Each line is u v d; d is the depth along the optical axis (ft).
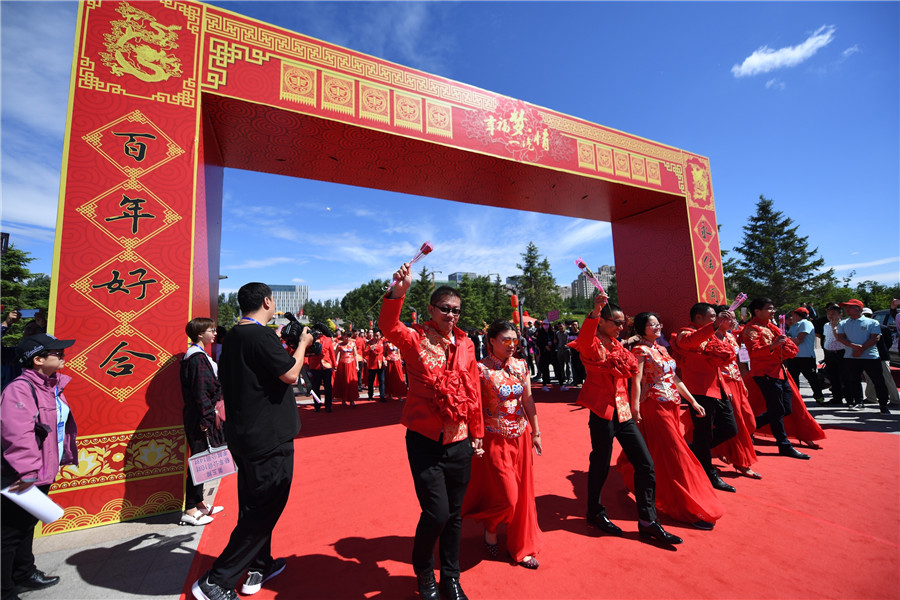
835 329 23.80
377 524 11.03
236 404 7.87
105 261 12.21
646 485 9.88
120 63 13.23
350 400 31.04
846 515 10.66
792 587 7.82
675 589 7.89
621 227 34.68
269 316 9.11
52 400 8.72
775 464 14.98
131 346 12.26
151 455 12.21
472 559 9.22
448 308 8.20
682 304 29.84
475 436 8.04
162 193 13.24
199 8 14.93
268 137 18.74
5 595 7.71
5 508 7.72
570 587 8.06
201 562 9.38
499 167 23.04
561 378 34.45
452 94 20.88
